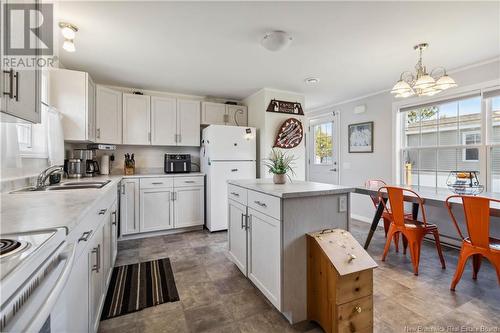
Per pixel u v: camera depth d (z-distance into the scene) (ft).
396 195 8.30
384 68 10.14
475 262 7.39
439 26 6.98
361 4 6.00
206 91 13.38
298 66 9.93
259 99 13.24
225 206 12.31
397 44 8.06
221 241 10.91
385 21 6.73
